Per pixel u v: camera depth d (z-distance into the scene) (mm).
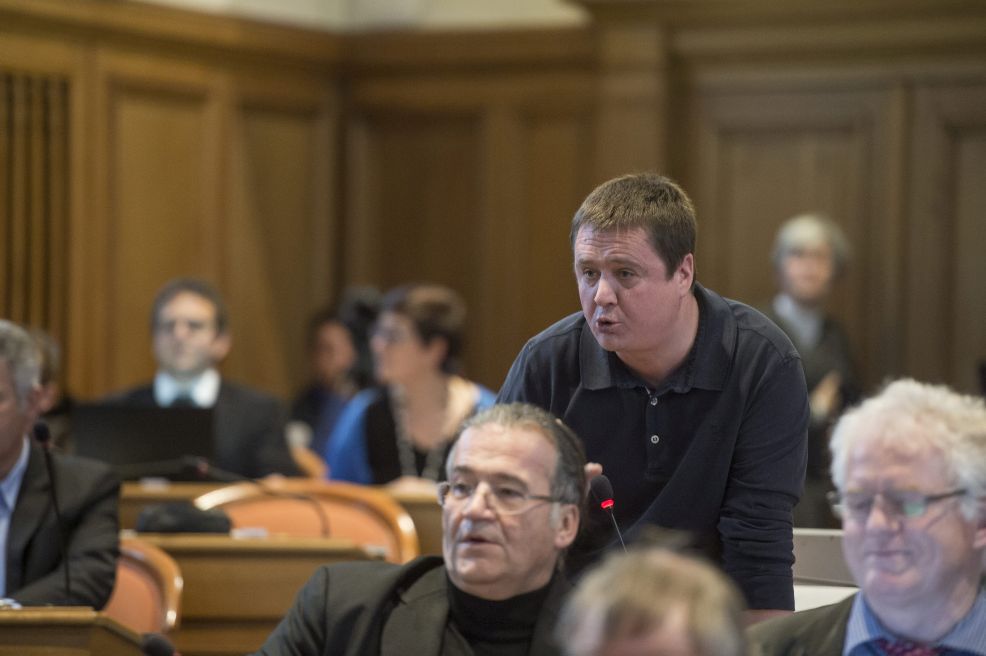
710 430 7023
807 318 15859
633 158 18125
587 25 19156
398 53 19938
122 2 17891
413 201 20141
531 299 19641
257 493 12203
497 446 6086
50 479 8961
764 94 18391
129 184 18297
